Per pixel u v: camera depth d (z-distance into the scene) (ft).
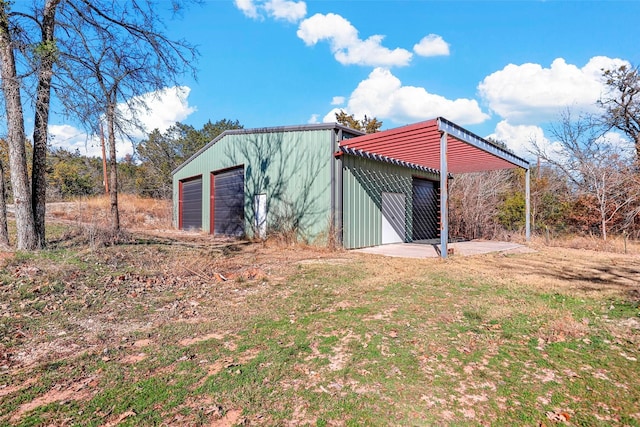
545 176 52.42
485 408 6.73
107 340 10.23
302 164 32.86
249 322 11.76
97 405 6.83
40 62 19.13
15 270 16.26
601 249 33.58
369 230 34.55
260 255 26.96
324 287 16.60
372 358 8.88
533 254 29.99
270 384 7.62
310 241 31.91
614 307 13.30
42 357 9.09
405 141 28.07
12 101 19.97
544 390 7.38
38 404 6.91
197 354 9.23
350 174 32.17
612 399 7.05
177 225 57.72
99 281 16.24
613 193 41.39
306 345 9.75
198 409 6.70
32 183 21.36
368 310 12.90
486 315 12.26
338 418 6.43
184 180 56.80
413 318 11.94
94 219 31.55
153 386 7.53
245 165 39.86
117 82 24.17
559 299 14.48
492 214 49.62
